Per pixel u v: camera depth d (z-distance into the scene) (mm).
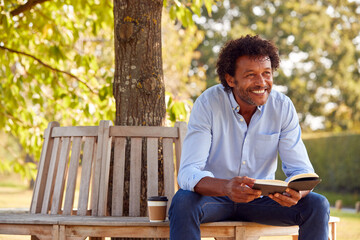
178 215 2260
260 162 2604
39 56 5148
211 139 2553
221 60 2521
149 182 2932
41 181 3078
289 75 19562
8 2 4324
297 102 20062
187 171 2385
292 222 2428
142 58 3174
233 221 2455
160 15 3281
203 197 2336
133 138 2977
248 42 2449
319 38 18984
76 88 5051
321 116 20297
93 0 4691
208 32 19562
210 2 4285
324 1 19281
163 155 2969
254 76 2422
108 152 2934
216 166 2588
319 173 15883
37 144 5230
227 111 2543
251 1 19797
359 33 18969
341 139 15273
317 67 19500
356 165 14766
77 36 4719
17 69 5547
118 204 2887
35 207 3031
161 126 2988
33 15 4754
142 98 3146
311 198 2355
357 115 19734
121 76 3195
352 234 6047
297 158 2594
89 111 4441
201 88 12953
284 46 19375
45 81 4852
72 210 3027
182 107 3881
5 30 3994
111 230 2414
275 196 2227
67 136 3078
